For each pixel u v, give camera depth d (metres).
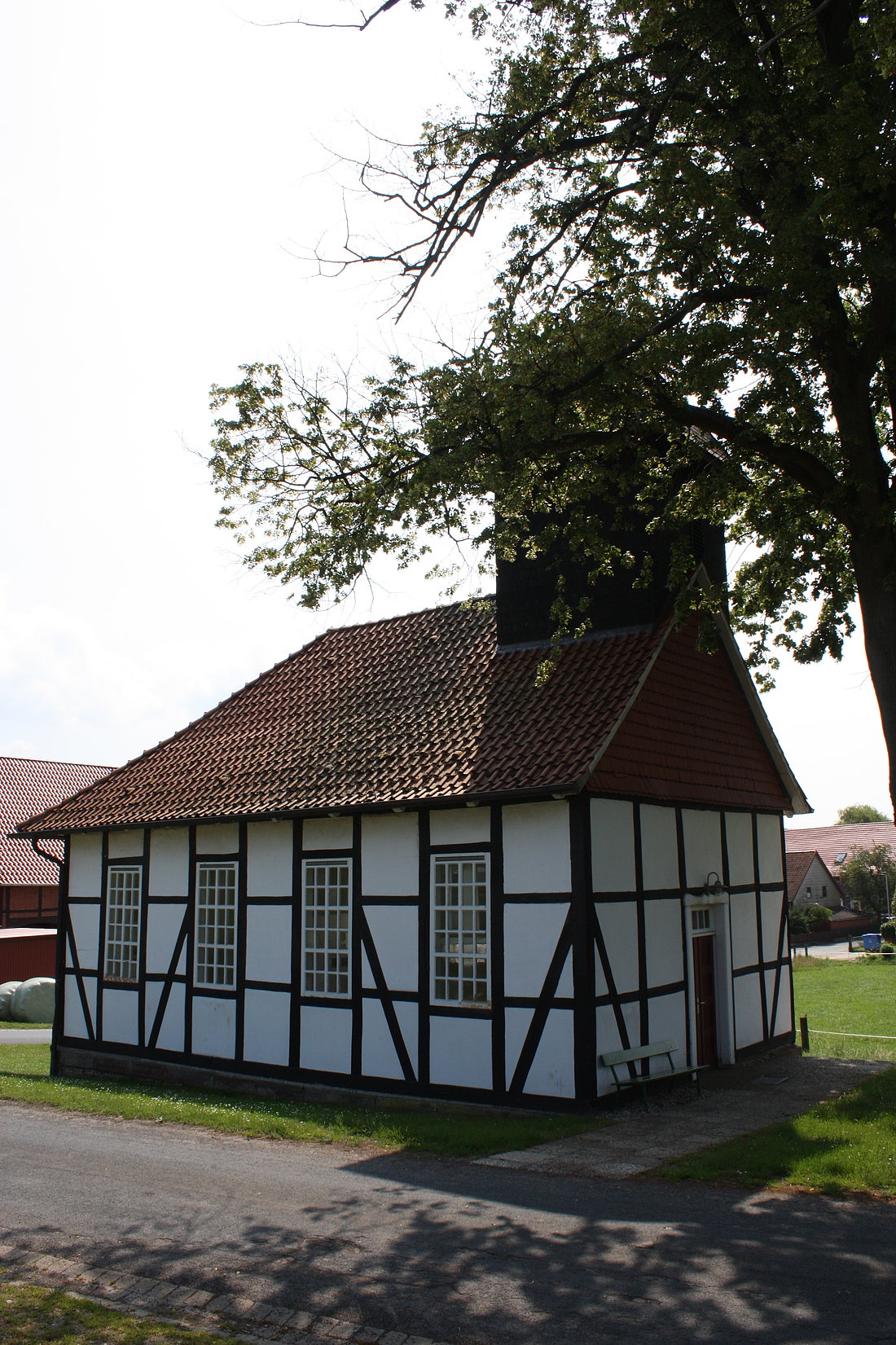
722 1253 6.84
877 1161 8.97
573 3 11.03
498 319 11.41
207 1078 16.47
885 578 10.33
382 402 11.70
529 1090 12.54
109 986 18.53
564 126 11.55
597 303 10.89
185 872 17.47
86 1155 10.49
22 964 33.00
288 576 12.55
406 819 14.31
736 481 10.87
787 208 9.95
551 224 11.67
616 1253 6.89
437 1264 6.75
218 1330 5.82
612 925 12.84
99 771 45.75
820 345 10.62
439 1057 13.48
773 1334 5.53
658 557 14.69
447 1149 10.36
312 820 15.52
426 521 11.60
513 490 11.48
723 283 10.82
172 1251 7.15
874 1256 6.70
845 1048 18.00
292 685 19.95
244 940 16.25
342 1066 14.60
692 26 10.51
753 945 16.66
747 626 13.22
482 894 13.37
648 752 14.02
